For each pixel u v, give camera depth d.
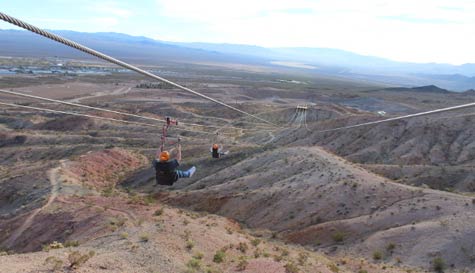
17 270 28.23
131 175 100.38
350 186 65.81
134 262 31.98
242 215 67.94
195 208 73.94
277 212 65.38
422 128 121.56
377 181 67.00
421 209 55.72
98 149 120.06
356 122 132.12
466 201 55.66
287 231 60.53
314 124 142.75
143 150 125.69
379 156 114.69
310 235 56.75
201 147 118.69
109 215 52.12
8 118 188.25
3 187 80.44
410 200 59.00
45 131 162.12
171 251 35.06
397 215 55.88
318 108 184.00
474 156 107.81
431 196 58.75
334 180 69.44
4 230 58.16
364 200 62.25
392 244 49.38
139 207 54.69
